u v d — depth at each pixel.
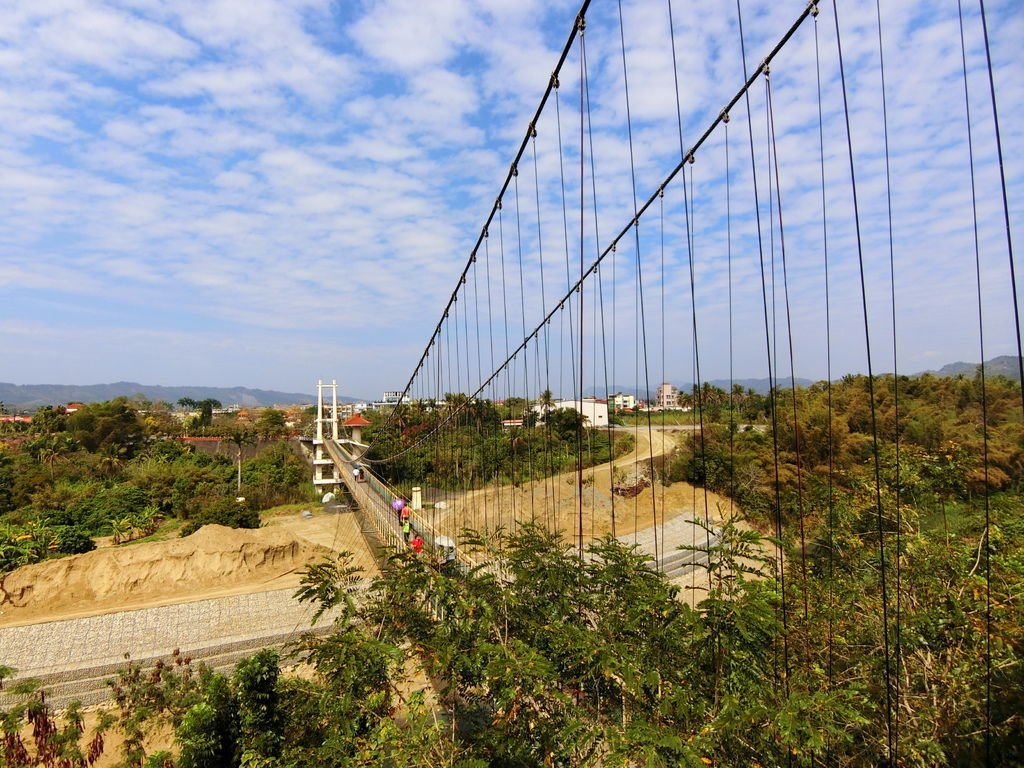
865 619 6.46
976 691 4.93
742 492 19.00
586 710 4.57
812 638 6.27
